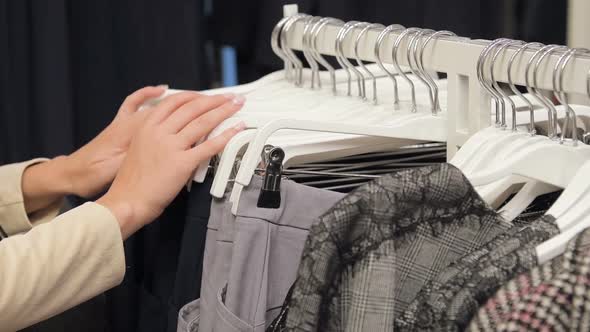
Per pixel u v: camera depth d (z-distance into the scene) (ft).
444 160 3.68
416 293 2.24
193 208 3.04
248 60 5.55
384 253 2.11
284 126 2.72
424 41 2.98
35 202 3.66
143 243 3.51
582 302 1.91
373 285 2.10
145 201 2.93
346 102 3.40
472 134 2.85
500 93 2.71
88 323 3.50
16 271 2.63
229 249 2.72
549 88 2.49
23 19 4.93
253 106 3.36
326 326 2.18
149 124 3.04
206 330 2.76
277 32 3.72
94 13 5.19
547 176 2.53
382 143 3.16
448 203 2.22
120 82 5.31
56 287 2.74
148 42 5.23
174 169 2.90
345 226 2.10
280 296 2.69
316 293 2.10
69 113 5.03
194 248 3.03
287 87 3.75
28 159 5.09
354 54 3.31
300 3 5.15
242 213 2.64
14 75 4.98
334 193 2.65
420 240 2.22
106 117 5.32
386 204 2.12
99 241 2.78
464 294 2.05
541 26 5.34
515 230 2.24
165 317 3.32
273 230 2.65
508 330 1.95
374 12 5.30
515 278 1.99
